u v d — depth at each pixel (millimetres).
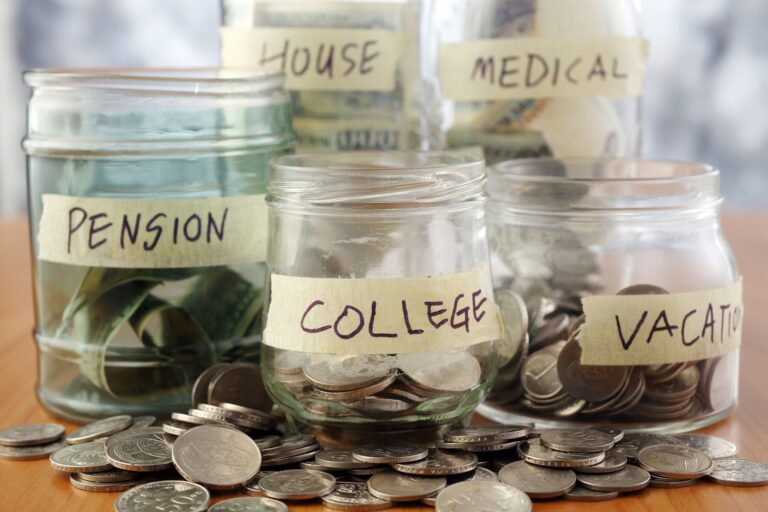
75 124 701
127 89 690
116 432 675
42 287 741
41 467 661
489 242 744
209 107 701
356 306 623
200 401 689
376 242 625
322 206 621
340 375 621
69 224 708
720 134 2027
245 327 733
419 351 625
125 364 713
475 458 613
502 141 821
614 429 667
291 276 643
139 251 699
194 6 2006
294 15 819
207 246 706
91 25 2018
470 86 823
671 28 1990
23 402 795
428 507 588
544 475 604
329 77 820
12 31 2020
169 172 698
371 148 837
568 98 806
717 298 702
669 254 693
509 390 712
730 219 1466
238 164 715
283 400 662
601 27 809
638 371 681
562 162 780
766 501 595
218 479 595
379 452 612
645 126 2041
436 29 862
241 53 842
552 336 691
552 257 699
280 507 568
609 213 687
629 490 596
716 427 726
